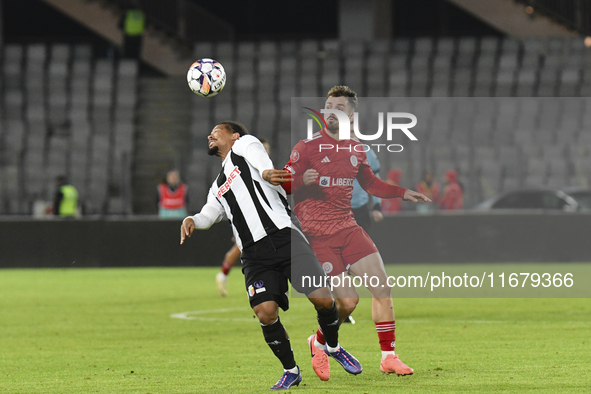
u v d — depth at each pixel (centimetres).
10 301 4191
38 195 8688
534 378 1994
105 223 6375
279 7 11188
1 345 2744
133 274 5931
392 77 9706
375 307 2083
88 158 9044
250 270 1816
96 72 9756
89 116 9538
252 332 3003
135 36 9631
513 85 9562
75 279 5531
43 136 9238
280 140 9331
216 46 10062
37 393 1902
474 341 2677
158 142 9456
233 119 9575
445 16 10894
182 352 2541
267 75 9831
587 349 2473
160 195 6606
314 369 1986
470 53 9988
